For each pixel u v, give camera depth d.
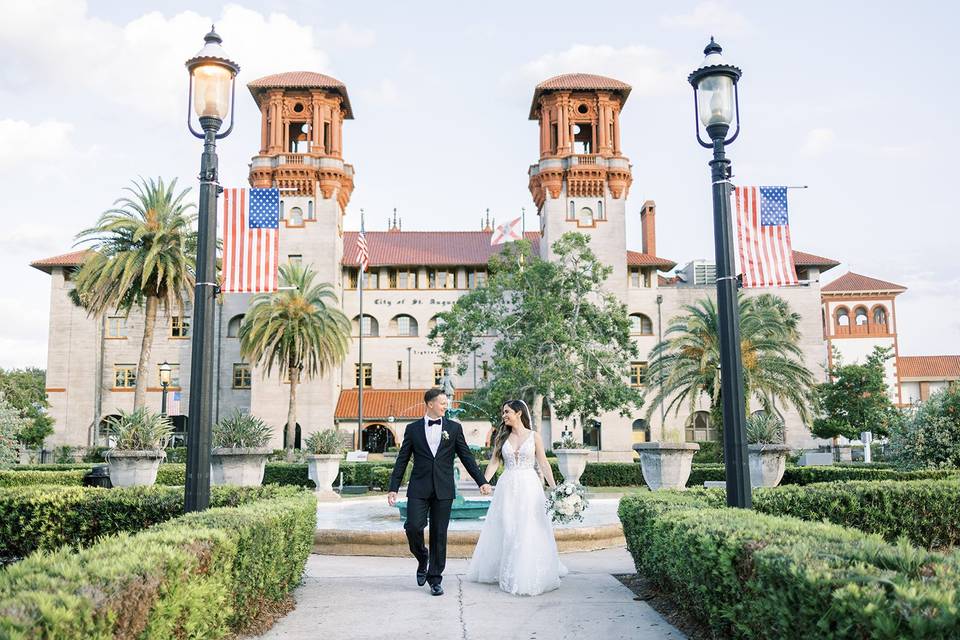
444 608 8.72
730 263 9.72
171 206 42.03
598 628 7.86
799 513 10.99
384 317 67.75
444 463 9.73
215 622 6.75
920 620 3.89
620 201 63.56
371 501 23.38
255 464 21.08
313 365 52.72
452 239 72.19
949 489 11.21
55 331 65.06
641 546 9.98
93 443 63.34
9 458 25.67
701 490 11.85
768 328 41.19
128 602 4.91
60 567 5.09
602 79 64.88
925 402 19.94
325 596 9.43
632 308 67.19
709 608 6.96
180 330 65.88
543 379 46.00
